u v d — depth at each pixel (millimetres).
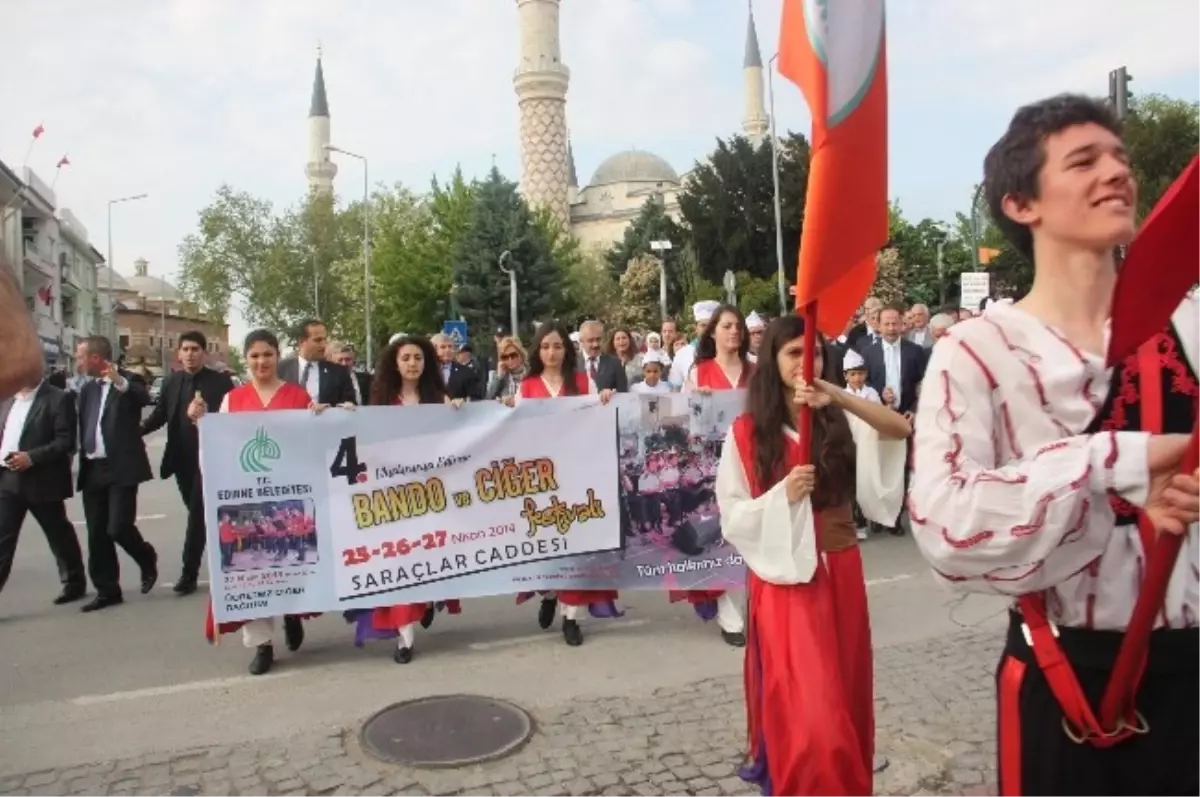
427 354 6148
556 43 67812
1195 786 1731
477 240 44844
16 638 6434
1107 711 1729
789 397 3400
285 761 4129
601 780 3844
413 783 3873
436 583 5809
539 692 4984
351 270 53062
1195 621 1741
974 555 1664
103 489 7281
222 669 5625
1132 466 1513
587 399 6039
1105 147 1729
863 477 3256
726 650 5695
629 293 49469
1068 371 1723
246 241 58469
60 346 48000
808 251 2303
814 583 3111
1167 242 1416
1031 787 1861
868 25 2234
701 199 45406
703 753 4070
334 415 5754
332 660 5750
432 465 5879
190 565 7625
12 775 4105
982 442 1763
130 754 4340
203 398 7691
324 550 5688
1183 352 1709
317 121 92688
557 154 68000
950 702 4535
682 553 5984
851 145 2240
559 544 5969
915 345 9594
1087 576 1748
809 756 2775
